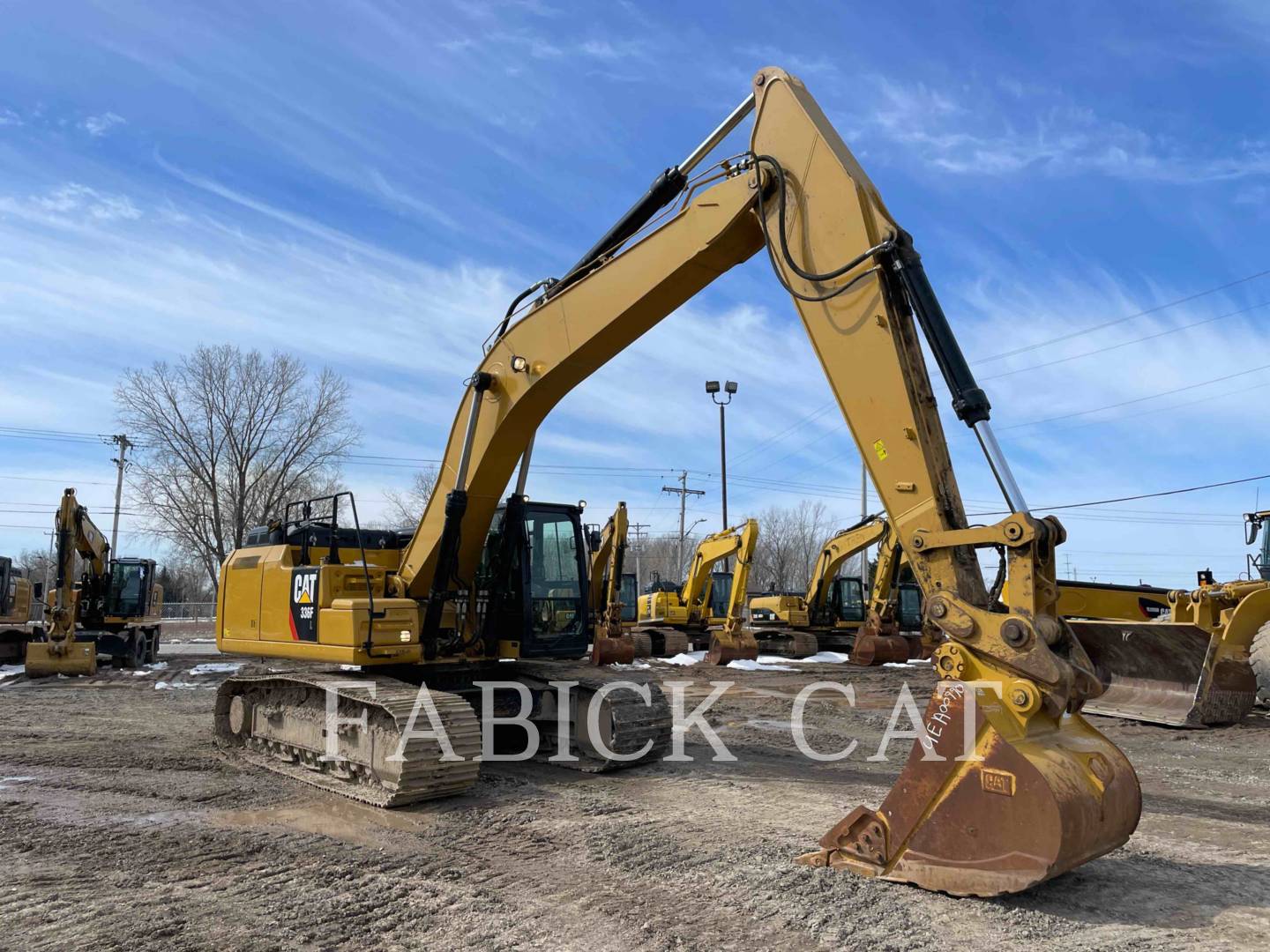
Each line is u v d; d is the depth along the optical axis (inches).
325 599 344.2
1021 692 189.9
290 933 190.5
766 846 242.7
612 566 865.5
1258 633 480.7
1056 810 178.2
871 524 1026.1
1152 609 675.4
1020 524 191.9
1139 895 207.2
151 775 353.4
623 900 208.1
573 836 264.1
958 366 209.0
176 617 2522.1
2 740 436.1
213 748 408.5
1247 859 240.2
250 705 390.3
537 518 377.1
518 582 366.0
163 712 542.0
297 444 1612.9
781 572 2696.9
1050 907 196.5
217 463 1593.3
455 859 242.7
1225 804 313.6
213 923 195.9
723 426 1628.9
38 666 738.8
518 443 341.7
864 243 223.9
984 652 195.6
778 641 1071.6
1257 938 181.9
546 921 196.2
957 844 194.7
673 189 284.5
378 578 362.9
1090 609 677.3
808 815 285.7
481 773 354.6
